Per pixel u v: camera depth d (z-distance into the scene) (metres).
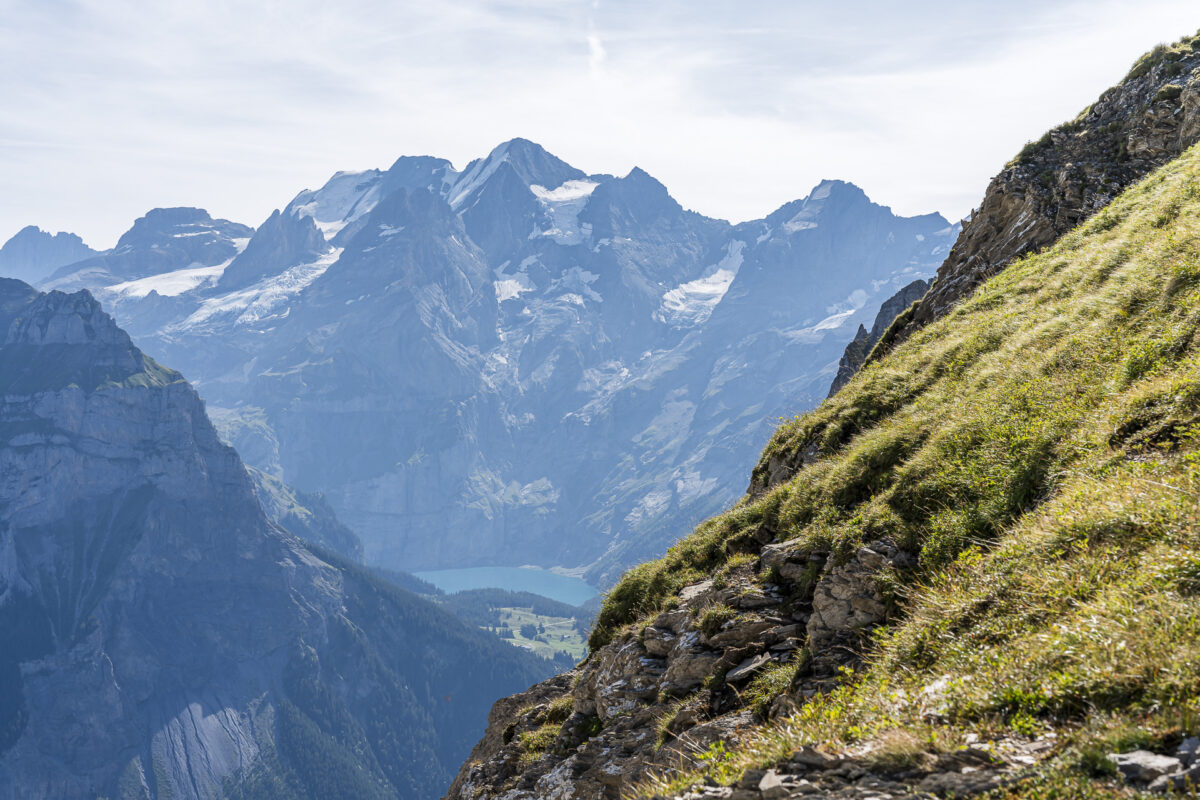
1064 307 23.66
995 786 6.80
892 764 7.78
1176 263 19.11
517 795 19.69
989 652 9.62
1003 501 14.94
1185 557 9.01
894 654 11.89
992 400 19.19
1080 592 9.92
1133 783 6.20
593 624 27.83
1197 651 7.30
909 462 18.67
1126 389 15.70
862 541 16.86
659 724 16.72
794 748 9.17
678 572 25.58
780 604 18.11
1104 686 7.58
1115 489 11.85
